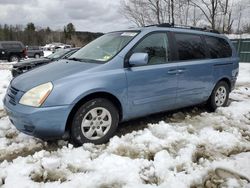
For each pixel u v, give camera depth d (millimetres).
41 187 2951
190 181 3076
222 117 5297
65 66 4242
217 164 3438
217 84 5840
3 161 3484
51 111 3623
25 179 3092
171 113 5551
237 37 20859
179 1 19734
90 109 3932
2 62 23375
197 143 4031
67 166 3369
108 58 4266
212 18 19406
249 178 3162
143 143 3992
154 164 3412
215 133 4375
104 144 4039
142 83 4395
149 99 4547
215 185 3039
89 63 4227
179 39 5090
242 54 20297
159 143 3973
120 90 4156
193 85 5207
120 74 4148
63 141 4039
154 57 4641
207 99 5703
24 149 3867
